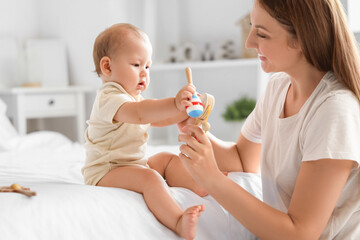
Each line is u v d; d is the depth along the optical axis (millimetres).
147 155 1558
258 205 860
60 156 1808
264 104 1129
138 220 872
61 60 3580
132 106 1004
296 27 885
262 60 981
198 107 913
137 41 1115
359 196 909
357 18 2090
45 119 3783
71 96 3367
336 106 869
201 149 873
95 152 1109
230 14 3840
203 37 3980
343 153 830
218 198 872
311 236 836
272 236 847
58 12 3631
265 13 906
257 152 1258
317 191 838
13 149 2199
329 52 920
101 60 1131
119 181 1026
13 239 705
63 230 766
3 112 2586
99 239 790
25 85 3371
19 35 3586
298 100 993
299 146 936
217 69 3908
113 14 3371
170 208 901
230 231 1008
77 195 860
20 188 851
